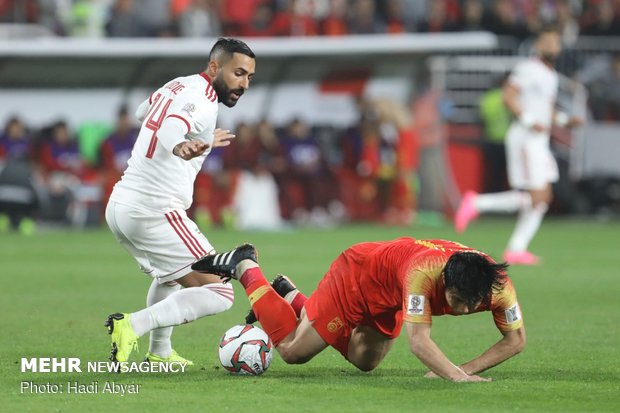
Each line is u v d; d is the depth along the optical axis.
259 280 26.38
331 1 95.62
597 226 87.38
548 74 56.28
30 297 42.97
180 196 27.16
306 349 25.95
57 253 62.94
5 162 79.38
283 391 24.12
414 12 97.75
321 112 90.19
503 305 24.78
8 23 88.94
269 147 86.88
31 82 83.81
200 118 26.22
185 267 27.19
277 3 94.00
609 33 95.62
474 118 92.88
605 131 93.00
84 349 30.42
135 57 83.44
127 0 88.94
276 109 89.88
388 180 89.69
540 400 23.19
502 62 93.25
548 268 56.31
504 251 64.69
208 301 26.91
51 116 84.44
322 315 25.69
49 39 85.25
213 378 25.88
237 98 27.38
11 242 70.44
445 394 23.67
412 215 90.56
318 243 70.00
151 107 27.25
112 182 82.25
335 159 90.12
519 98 56.50
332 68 89.56
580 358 29.56
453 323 37.25
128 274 51.97
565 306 41.50
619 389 24.59
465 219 66.81
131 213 26.92
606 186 92.81
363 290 25.38
